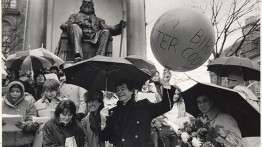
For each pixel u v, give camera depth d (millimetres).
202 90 4984
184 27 3787
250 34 11797
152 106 4293
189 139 4562
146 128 4238
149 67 7762
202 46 3850
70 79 5090
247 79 5680
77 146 4566
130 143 4191
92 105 4820
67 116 4543
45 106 5930
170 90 4117
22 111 5398
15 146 4523
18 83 5426
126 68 4887
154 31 4023
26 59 7145
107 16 13234
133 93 4453
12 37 21203
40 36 11531
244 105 4742
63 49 10633
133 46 12039
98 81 5043
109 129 4523
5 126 4445
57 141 4441
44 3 11820
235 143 4438
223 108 4867
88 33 10734
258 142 5129
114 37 12688
